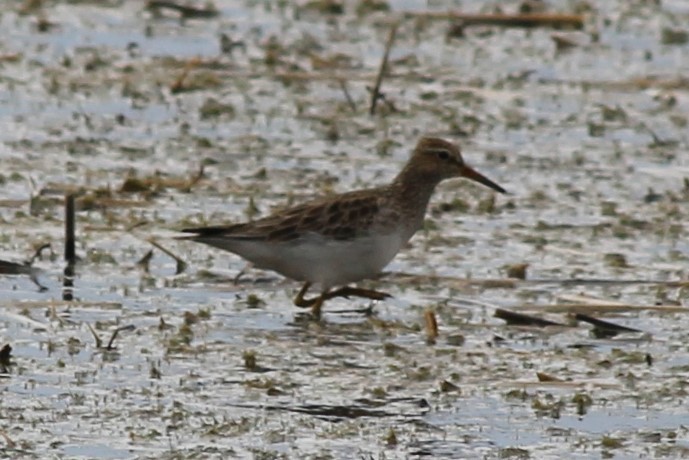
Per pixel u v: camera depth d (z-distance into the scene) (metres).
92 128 21.50
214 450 11.88
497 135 21.92
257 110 22.61
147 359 13.81
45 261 16.42
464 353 14.25
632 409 12.98
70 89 23.16
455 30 26.73
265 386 13.23
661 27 27.39
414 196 15.46
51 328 14.55
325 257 15.05
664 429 12.57
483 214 18.58
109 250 16.84
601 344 14.63
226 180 19.44
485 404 13.01
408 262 16.78
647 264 16.94
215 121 22.06
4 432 12.12
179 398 12.92
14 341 14.16
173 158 20.33
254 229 15.09
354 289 15.38
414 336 14.72
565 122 22.59
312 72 24.61
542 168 20.53
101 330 14.55
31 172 19.44
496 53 25.91
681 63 25.58
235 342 14.37
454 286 16.09
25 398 12.83
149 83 23.64
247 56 25.30
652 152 21.39
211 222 17.80
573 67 25.25
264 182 19.44
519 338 14.73
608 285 16.23
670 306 15.52
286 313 15.27
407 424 12.54
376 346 14.41
